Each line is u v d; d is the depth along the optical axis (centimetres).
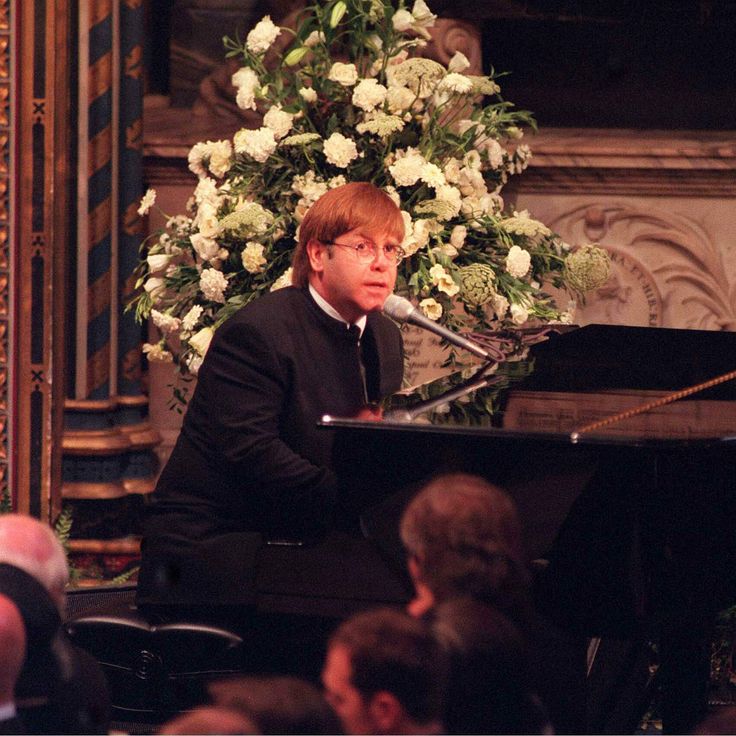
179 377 1898
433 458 989
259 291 1547
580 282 1612
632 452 946
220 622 1089
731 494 989
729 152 1945
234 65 2025
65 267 1839
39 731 798
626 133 2052
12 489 1788
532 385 1204
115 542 1870
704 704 1080
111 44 1847
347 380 1138
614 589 955
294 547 1073
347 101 1577
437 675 613
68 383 1880
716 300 1997
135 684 1098
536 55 2119
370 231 1124
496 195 1698
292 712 584
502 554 751
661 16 2097
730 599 1002
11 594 754
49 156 1759
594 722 1147
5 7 1745
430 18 1611
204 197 1562
